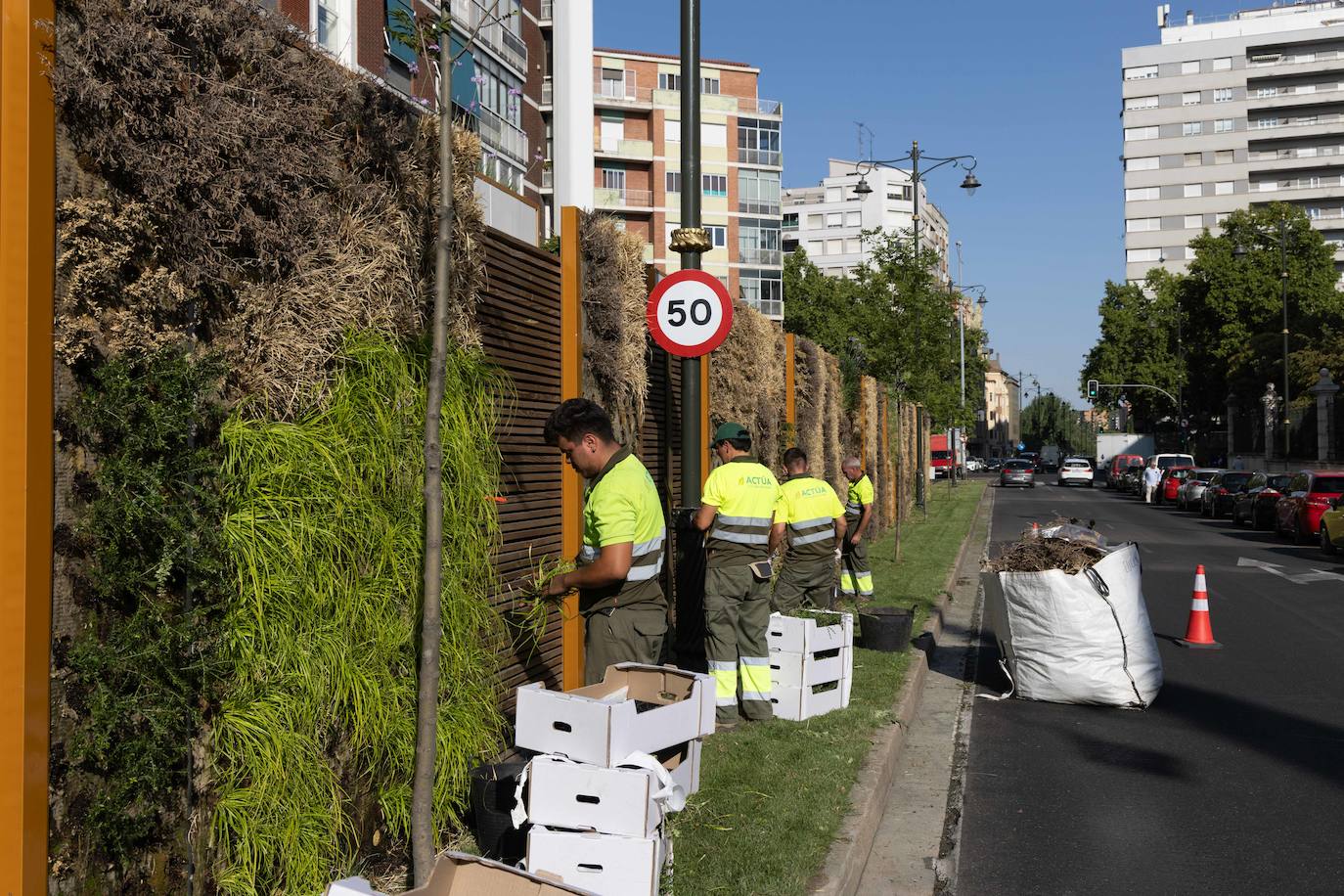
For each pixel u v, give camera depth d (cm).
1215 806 625
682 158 752
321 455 377
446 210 372
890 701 805
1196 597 1151
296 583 364
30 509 274
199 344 342
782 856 470
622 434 794
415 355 446
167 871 326
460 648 459
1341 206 11050
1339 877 515
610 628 487
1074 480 6488
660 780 388
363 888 300
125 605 311
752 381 1220
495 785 438
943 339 2577
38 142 282
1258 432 5303
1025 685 899
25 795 270
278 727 354
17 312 274
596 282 723
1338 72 11019
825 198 11825
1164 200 11569
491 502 500
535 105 4488
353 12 2131
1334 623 1283
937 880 510
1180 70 11506
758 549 729
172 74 323
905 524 2708
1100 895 494
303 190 381
